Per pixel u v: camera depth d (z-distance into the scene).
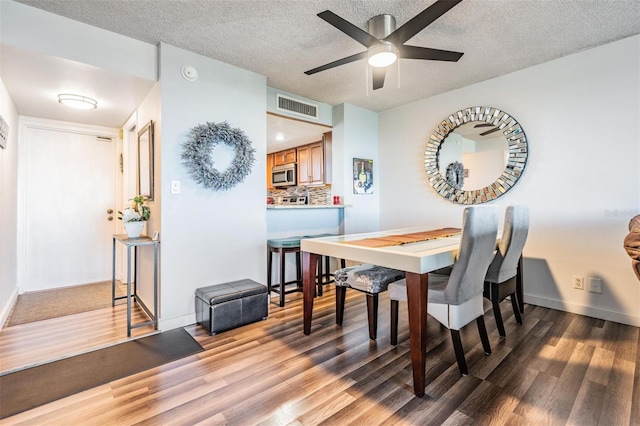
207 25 2.22
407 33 1.89
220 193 2.79
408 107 4.04
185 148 2.58
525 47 2.61
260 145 3.07
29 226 3.55
